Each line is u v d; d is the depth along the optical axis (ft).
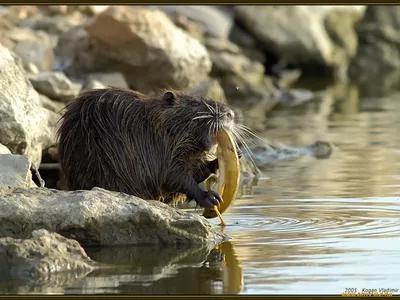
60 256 39.22
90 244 43.52
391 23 147.13
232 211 52.08
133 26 89.86
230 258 41.01
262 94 116.37
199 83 94.63
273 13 131.75
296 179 63.41
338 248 42.55
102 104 50.96
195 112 50.34
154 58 90.22
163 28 92.07
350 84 131.85
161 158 50.24
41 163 65.41
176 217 44.65
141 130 50.55
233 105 108.68
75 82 84.89
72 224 42.83
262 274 38.24
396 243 43.29
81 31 93.50
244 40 129.08
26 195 44.04
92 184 50.21
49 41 94.38
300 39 131.95
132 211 43.80
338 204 53.47
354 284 36.58
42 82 74.08
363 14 146.92
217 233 45.39
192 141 50.44
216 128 50.06
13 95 55.16
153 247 43.65
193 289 36.14
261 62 129.39
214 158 51.72
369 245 43.04
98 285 36.76
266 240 44.55
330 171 66.64
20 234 42.86
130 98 51.39
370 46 146.10
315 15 136.36
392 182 60.85
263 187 60.39
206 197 48.60
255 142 77.51
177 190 50.21
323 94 120.67
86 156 50.21
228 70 115.03
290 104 110.83
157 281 37.24
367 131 87.71
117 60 91.04
